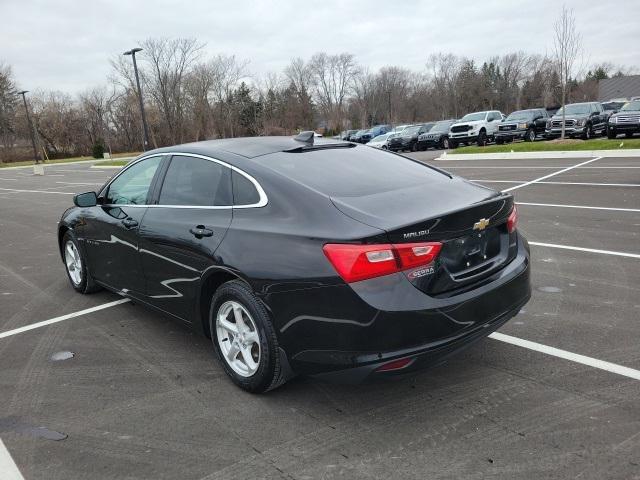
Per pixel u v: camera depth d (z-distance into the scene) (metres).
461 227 3.06
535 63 89.88
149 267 4.20
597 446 2.74
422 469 2.64
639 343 3.90
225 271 3.38
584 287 5.18
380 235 2.80
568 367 3.60
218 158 3.79
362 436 2.95
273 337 3.18
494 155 20.77
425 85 95.19
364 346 2.81
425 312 2.83
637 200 9.39
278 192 3.32
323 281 2.88
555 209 9.11
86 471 2.76
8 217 12.87
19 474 2.75
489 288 3.17
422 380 3.53
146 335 4.54
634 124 19.83
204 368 3.88
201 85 63.97
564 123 22.48
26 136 76.19
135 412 3.31
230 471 2.71
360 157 4.06
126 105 73.06
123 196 4.70
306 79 85.62
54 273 6.83
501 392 3.33
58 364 4.04
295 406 3.30
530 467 2.61
